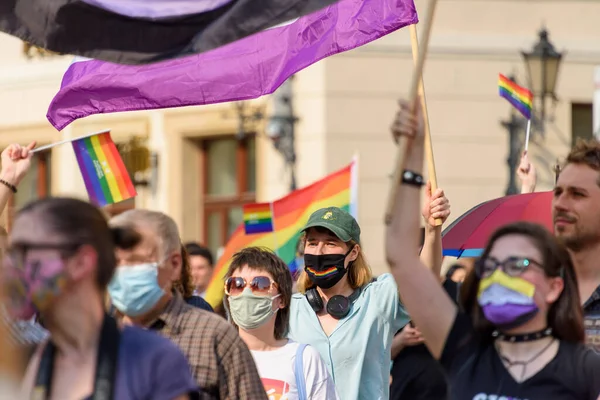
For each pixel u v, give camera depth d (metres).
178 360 7.34
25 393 7.22
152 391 7.20
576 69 33.03
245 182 33.81
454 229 13.05
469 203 32.22
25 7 11.74
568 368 7.80
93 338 7.23
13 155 12.55
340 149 31.86
